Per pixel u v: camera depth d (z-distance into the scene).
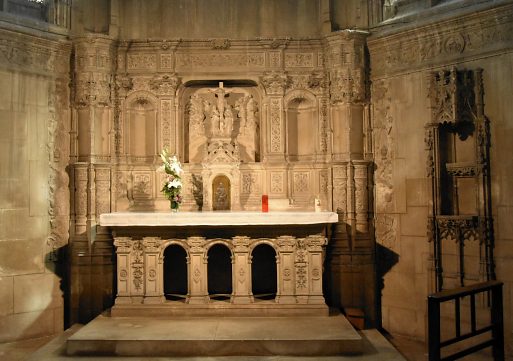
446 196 9.66
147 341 8.09
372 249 10.42
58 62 10.52
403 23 10.20
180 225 9.27
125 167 10.98
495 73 8.92
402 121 10.16
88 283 10.31
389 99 10.38
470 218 9.02
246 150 11.31
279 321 9.09
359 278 10.34
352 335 8.29
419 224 9.88
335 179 10.47
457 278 9.33
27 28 9.95
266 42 10.99
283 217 9.25
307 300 9.51
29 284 9.95
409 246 10.03
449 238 9.49
